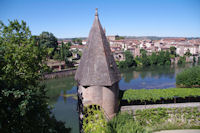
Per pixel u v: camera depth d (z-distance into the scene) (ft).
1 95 37.22
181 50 484.33
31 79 56.18
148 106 76.59
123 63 322.55
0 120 34.06
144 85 199.21
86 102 63.82
